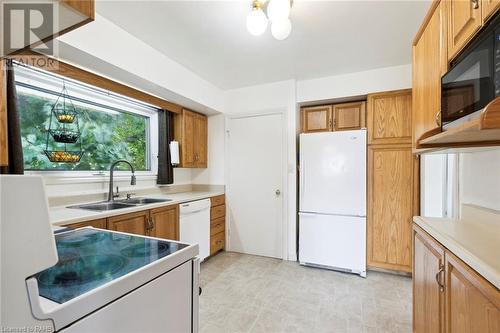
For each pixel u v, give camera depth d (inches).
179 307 33.6
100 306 23.0
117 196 95.6
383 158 102.8
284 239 121.0
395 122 101.3
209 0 62.1
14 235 17.7
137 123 115.0
